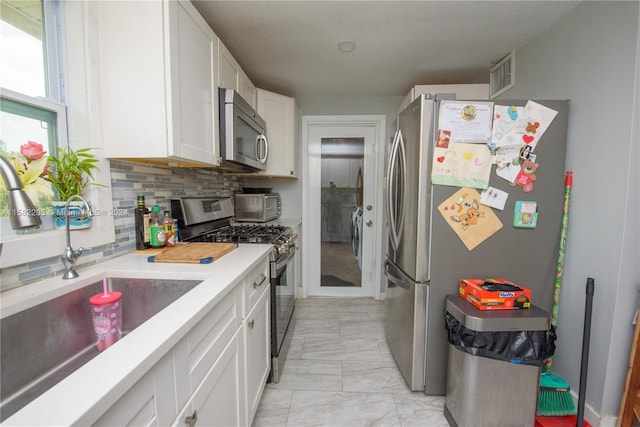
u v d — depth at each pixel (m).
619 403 1.32
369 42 1.91
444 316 1.55
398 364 1.87
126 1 1.11
